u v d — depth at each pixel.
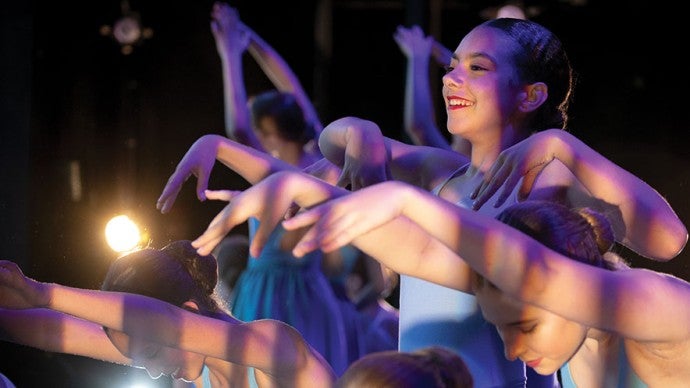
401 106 11.22
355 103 11.25
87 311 3.29
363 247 3.23
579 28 10.74
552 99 3.83
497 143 3.78
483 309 2.96
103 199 9.61
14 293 3.18
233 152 3.97
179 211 10.08
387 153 4.00
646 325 2.83
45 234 8.78
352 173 3.80
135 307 3.35
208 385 4.02
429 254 3.23
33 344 3.84
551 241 2.92
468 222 2.74
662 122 10.78
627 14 10.67
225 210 2.94
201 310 3.81
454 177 3.89
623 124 10.84
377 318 6.52
